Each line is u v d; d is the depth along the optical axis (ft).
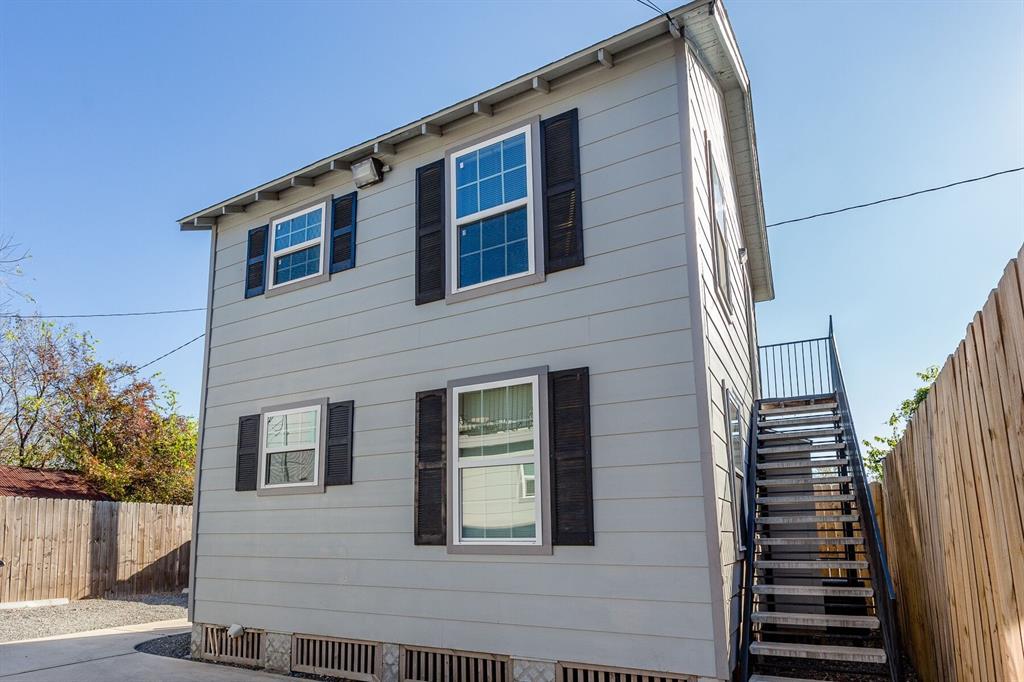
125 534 46.21
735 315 28.35
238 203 29.96
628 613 18.37
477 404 22.34
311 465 25.99
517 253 22.44
